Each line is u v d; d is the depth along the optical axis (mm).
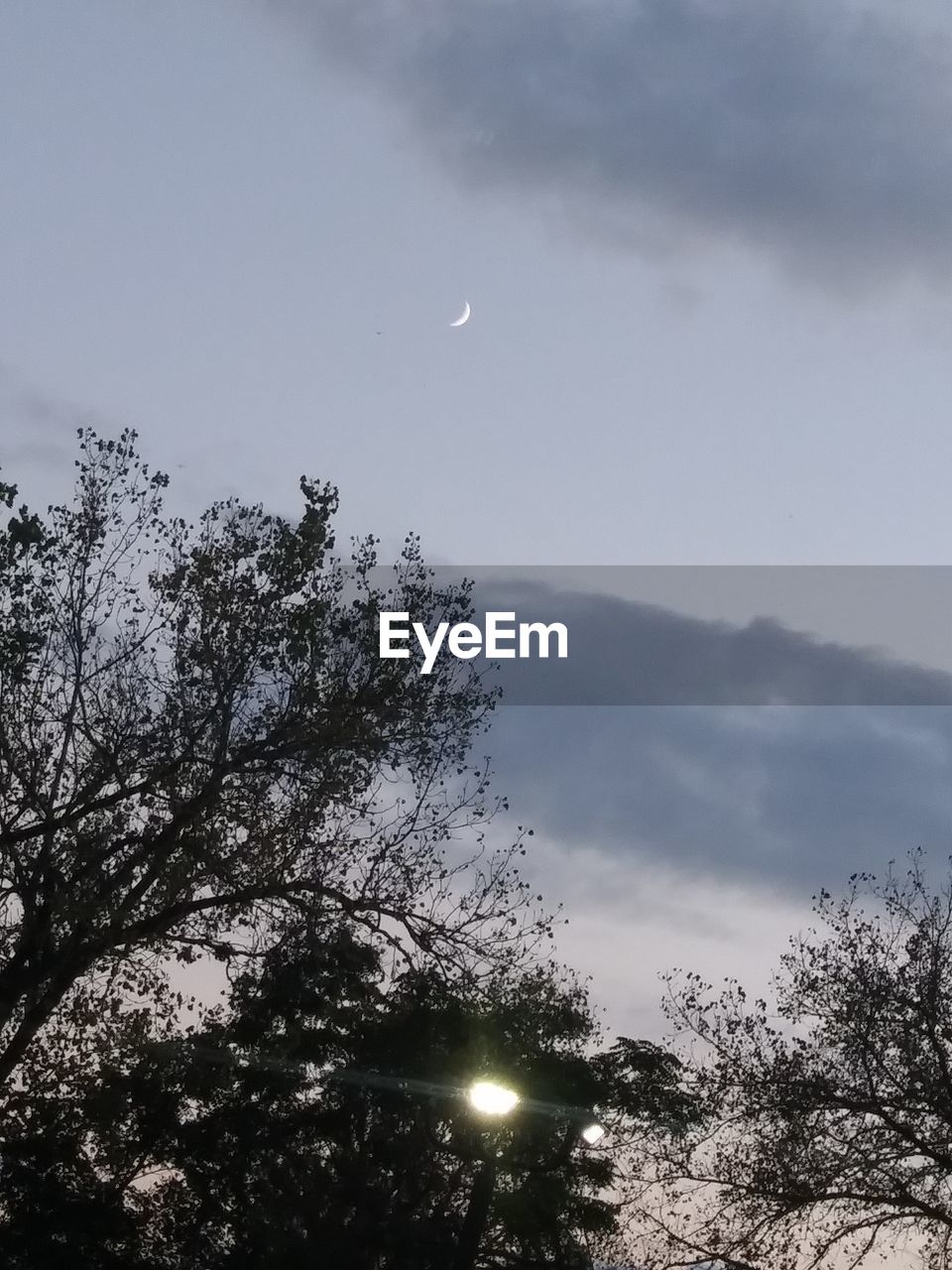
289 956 26375
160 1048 29031
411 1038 40250
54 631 26344
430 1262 41562
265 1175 41656
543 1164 41656
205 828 25797
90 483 26828
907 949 34531
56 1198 37781
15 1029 27188
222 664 26234
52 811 25703
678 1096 35438
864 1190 32781
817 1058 34312
